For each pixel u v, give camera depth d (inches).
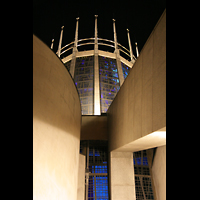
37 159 151.6
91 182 617.0
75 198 313.4
